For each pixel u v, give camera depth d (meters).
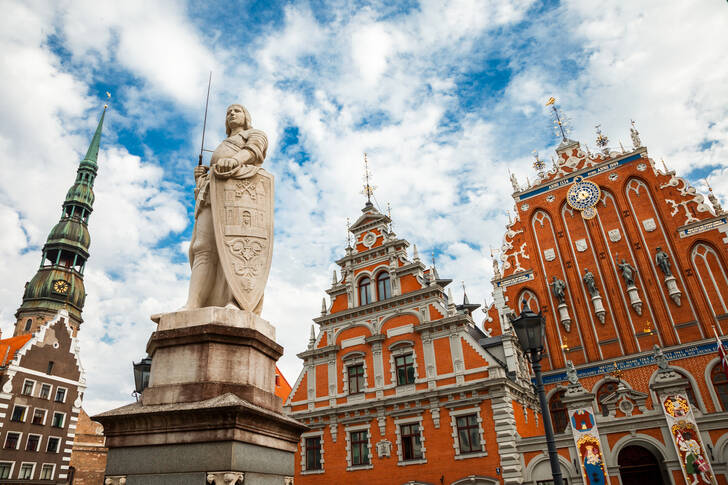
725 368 25.70
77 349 47.22
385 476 26.70
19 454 39.25
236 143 7.23
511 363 28.64
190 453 4.91
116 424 5.18
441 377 27.39
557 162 36.91
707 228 30.12
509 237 36.78
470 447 25.20
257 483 5.15
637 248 31.84
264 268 6.67
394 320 30.59
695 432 21.41
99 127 84.06
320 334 33.19
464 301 44.66
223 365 5.61
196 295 6.43
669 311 29.58
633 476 23.64
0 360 42.47
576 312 32.34
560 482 10.30
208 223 6.73
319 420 30.28
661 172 32.88
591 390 29.78
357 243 35.06
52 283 68.38
